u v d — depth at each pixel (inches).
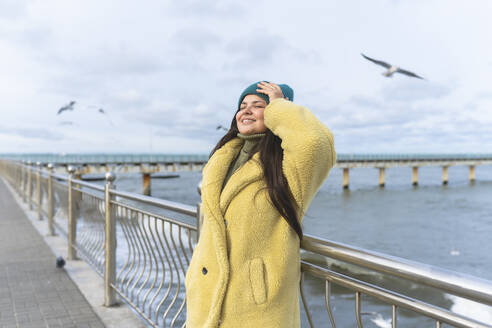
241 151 51.9
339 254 48.8
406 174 3649.1
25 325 112.4
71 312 122.0
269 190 42.8
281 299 44.8
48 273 163.0
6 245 214.7
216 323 44.4
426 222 900.0
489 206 1205.7
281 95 49.4
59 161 1405.0
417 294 262.2
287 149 43.3
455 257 579.2
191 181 2512.3
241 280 44.1
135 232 109.3
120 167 1397.6
